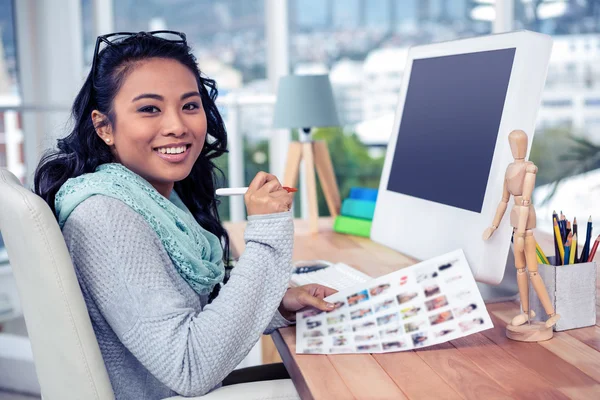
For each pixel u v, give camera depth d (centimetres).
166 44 113
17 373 212
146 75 110
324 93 224
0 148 383
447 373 93
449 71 133
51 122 388
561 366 93
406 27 395
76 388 98
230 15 404
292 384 103
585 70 344
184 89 112
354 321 110
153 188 114
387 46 397
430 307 106
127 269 98
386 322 107
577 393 84
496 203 112
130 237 100
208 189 146
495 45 119
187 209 137
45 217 94
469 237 117
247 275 104
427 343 100
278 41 393
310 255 169
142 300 98
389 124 397
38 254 94
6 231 100
